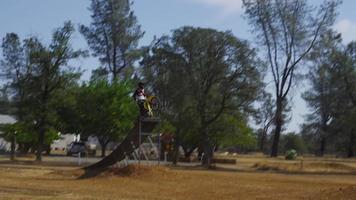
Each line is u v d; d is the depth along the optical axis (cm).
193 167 5009
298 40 6400
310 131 11238
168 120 5625
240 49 5456
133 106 5978
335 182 3247
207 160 5500
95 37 8256
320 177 3947
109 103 5928
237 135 5903
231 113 5697
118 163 3362
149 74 5831
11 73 6256
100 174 3067
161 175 3009
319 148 13150
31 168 3894
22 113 5662
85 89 5994
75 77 5719
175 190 2527
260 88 5556
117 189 2505
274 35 6419
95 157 7169
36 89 5603
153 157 4762
